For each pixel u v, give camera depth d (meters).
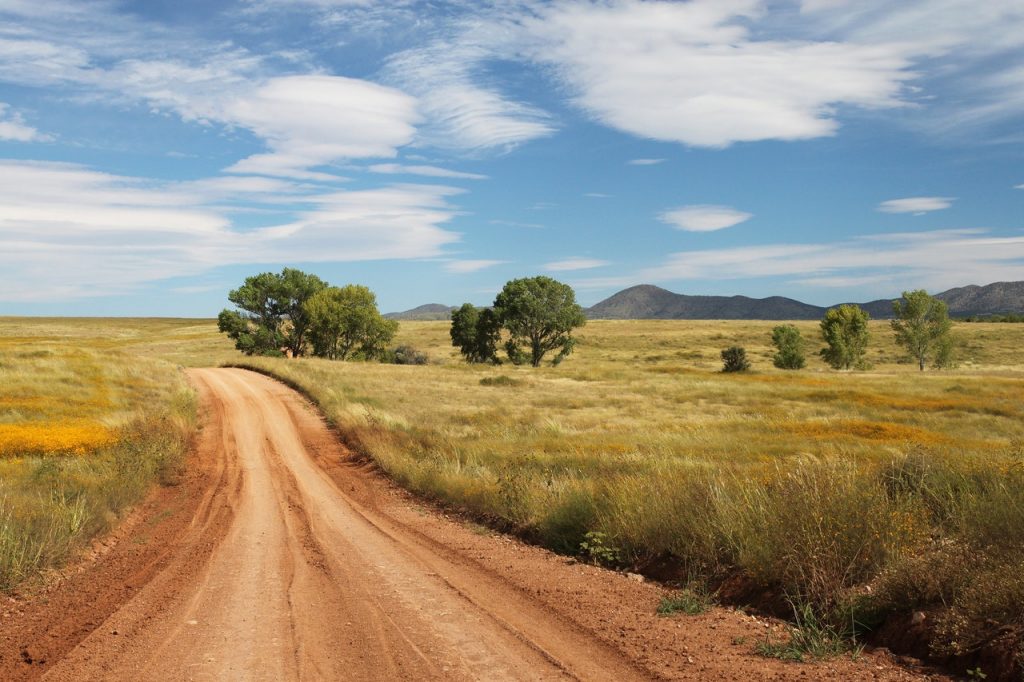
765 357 109.12
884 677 4.84
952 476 8.95
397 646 5.75
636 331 162.75
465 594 7.45
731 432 22.58
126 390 36.97
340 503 14.63
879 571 6.33
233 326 88.31
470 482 14.24
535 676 5.04
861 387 39.94
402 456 18.72
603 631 6.11
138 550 10.22
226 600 7.30
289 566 8.94
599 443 19.84
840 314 75.50
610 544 9.08
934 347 74.00
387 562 9.11
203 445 24.97
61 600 7.51
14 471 15.05
